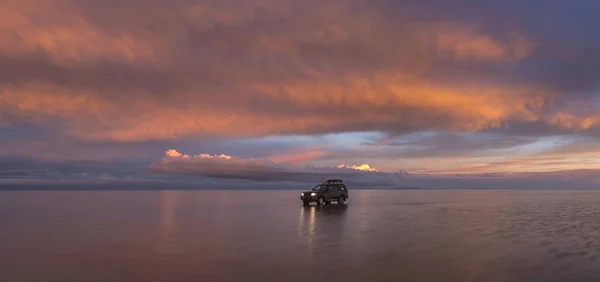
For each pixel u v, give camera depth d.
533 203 43.69
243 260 10.87
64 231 17.25
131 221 21.67
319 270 9.68
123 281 8.71
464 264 10.38
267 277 9.01
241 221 21.66
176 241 14.30
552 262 10.68
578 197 67.06
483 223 20.67
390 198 61.53
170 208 34.00
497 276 9.09
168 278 8.94
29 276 9.18
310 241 14.30
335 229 17.89
